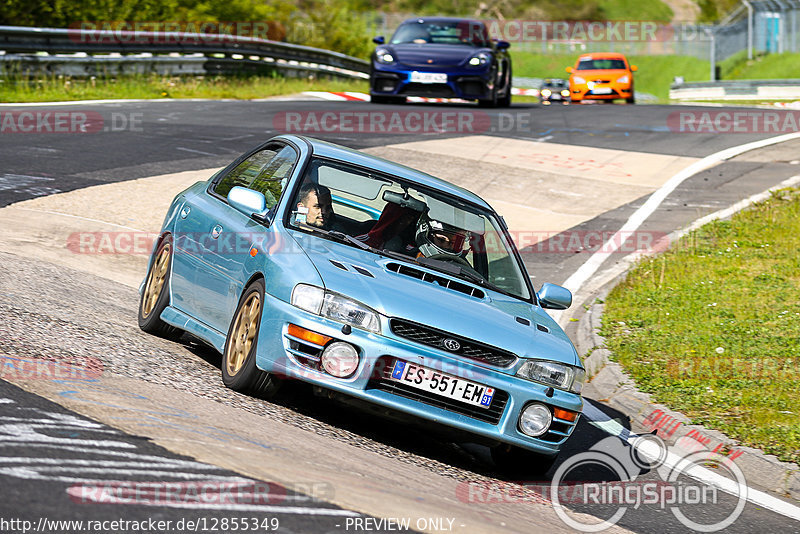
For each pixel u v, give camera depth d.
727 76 168.62
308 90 103.19
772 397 27.45
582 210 50.66
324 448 17.17
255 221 21.80
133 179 45.56
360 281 19.52
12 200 38.44
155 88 87.56
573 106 93.94
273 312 19.06
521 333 20.11
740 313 35.41
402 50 81.69
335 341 18.55
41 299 24.39
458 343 19.02
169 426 15.63
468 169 56.69
